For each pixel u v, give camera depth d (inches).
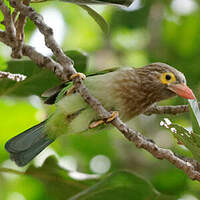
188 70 501.7
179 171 473.1
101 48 683.4
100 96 307.7
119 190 320.8
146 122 558.6
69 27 705.6
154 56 593.0
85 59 354.3
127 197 323.9
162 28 636.1
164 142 538.0
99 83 309.0
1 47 436.1
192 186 467.8
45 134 330.0
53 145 535.2
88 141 563.2
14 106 463.5
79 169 552.7
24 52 310.3
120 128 253.0
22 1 284.8
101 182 316.5
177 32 629.9
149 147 248.2
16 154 331.6
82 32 709.3
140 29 655.8
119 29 671.8
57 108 315.0
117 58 672.4
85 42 701.9
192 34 626.2
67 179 353.7
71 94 308.2
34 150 333.7
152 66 331.0
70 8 689.6
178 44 613.6
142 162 568.7
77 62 354.6
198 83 483.5
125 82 315.9
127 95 315.3
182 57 584.1
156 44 613.6
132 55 671.1
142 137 259.9
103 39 690.2
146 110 336.5
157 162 564.7
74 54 351.9
